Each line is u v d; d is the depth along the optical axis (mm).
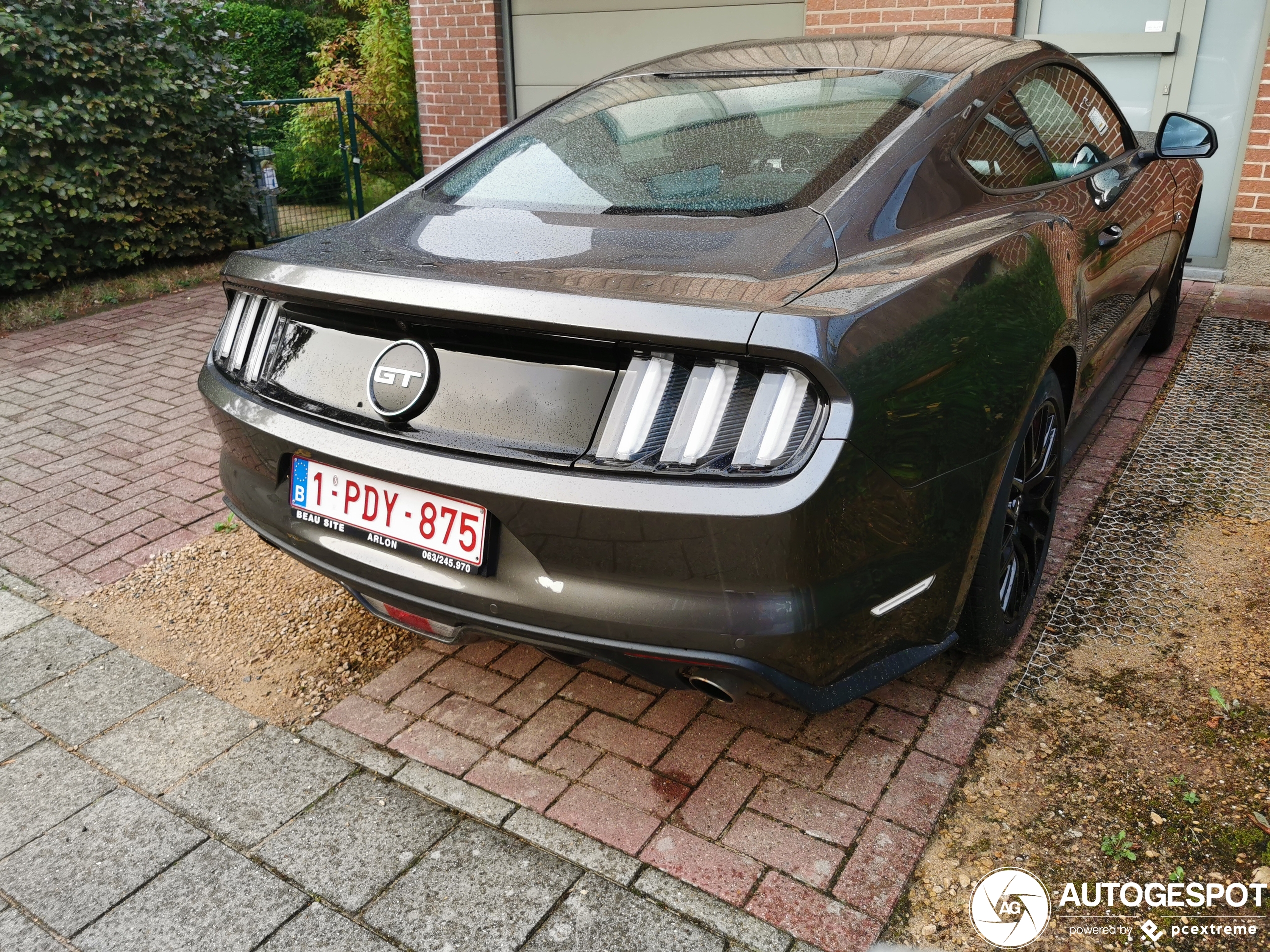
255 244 8773
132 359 5941
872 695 2494
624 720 2484
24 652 2932
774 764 2293
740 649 1789
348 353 2113
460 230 2340
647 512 1725
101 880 2064
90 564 3463
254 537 3635
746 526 1690
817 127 2459
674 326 1694
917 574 2008
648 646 1830
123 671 2822
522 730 2475
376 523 2104
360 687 2695
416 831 2164
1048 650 2639
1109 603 2820
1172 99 6098
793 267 1934
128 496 4012
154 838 2178
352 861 2090
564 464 1809
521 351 1865
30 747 2500
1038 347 2273
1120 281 3289
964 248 2148
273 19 15047
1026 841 2031
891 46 2951
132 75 7477
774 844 2066
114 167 7406
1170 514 3275
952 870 1977
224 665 2840
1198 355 4750
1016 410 2176
